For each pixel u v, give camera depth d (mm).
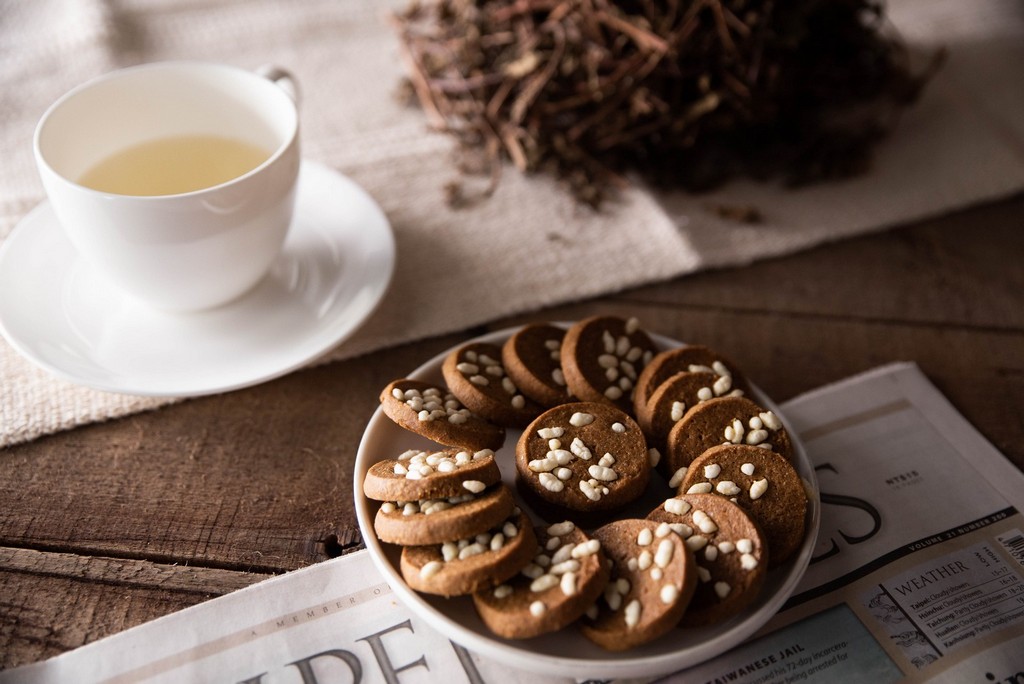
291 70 653
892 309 544
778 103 600
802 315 540
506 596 390
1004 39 702
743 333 529
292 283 511
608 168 604
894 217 588
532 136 590
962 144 630
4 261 489
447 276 543
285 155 467
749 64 585
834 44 618
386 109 635
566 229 573
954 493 463
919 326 537
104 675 397
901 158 623
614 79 576
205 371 465
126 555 434
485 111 600
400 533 393
